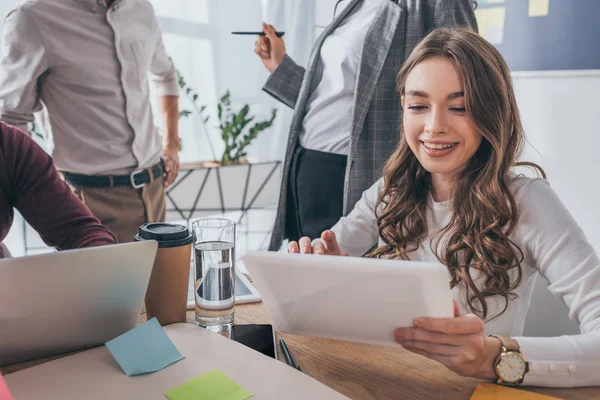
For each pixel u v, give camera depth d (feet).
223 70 11.07
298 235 6.82
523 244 3.45
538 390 2.41
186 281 2.91
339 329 2.64
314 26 11.83
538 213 3.39
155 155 7.36
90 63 6.27
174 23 10.35
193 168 9.71
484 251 3.46
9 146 3.93
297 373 2.30
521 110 8.68
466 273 3.51
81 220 3.97
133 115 6.77
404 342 2.51
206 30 10.74
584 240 3.24
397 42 5.60
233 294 2.99
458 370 2.42
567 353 2.47
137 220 7.08
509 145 3.49
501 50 8.66
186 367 2.35
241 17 11.06
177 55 10.50
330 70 6.17
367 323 2.50
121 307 2.61
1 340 2.40
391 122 5.73
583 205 8.32
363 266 2.20
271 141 11.99
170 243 2.78
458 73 3.22
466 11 5.42
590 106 7.93
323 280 2.32
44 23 5.96
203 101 10.96
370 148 5.76
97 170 6.62
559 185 8.51
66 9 6.07
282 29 11.58
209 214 10.07
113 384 2.22
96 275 2.43
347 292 2.34
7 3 8.18
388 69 5.64
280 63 6.95
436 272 2.10
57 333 2.50
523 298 3.61
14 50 5.96
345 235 4.49
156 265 2.78
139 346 2.42
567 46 7.98
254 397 2.10
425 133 3.42
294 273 2.36
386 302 2.32
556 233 3.28
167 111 8.16
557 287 3.19
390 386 2.41
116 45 6.40
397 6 5.54
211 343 2.59
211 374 2.27
